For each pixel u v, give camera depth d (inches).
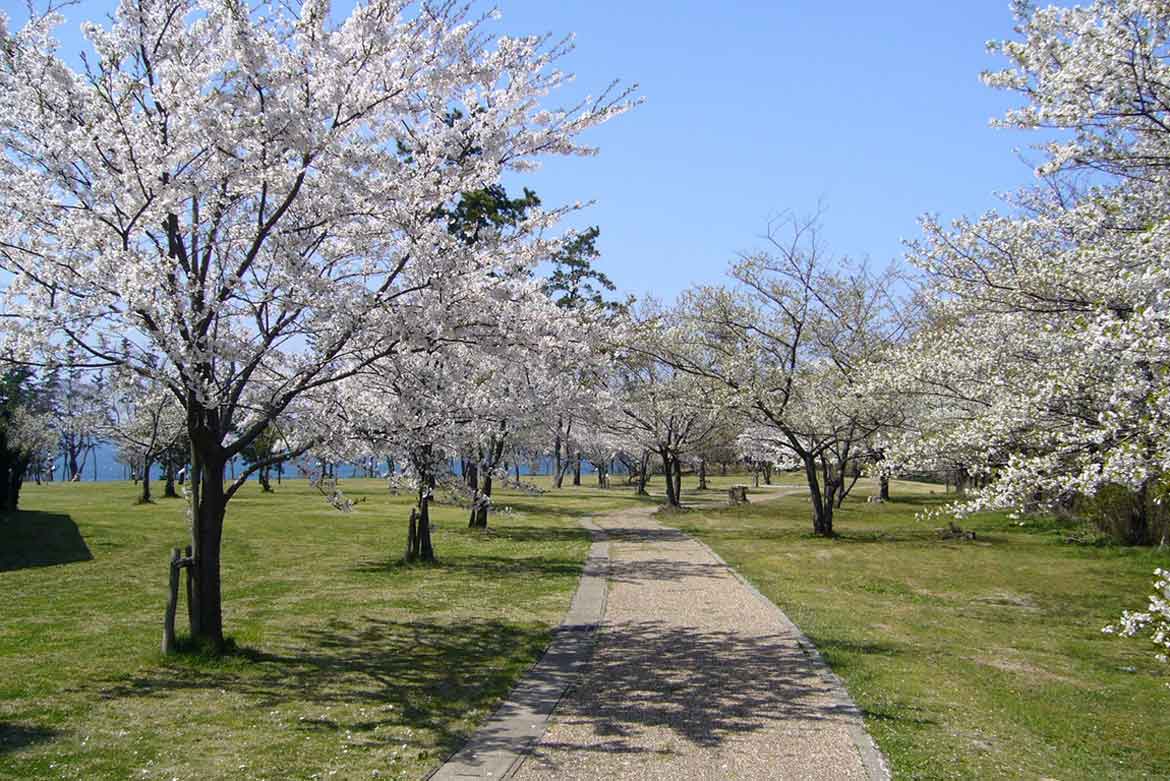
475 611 454.6
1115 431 311.7
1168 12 271.7
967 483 977.5
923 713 265.7
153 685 294.8
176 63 295.3
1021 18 310.0
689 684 301.6
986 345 484.1
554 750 228.7
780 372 858.1
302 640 378.9
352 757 221.8
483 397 560.7
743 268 885.2
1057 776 213.8
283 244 317.7
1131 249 317.4
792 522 1071.6
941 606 482.0
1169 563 629.0
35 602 466.0
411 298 349.1
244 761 216.2
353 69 300.8
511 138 343.6
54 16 292.4
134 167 284.0
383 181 337.1
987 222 452.4
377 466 517.7
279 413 354.0
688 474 2733.8
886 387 616.1
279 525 946.7
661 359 912.3
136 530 810.8
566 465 2250.2
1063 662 346.9
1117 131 316.5
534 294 471.5
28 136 297.4
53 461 1562.5
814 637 384.2
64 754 217.3
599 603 478.9
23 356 287.6
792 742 234.7
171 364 295.1
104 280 277.3
